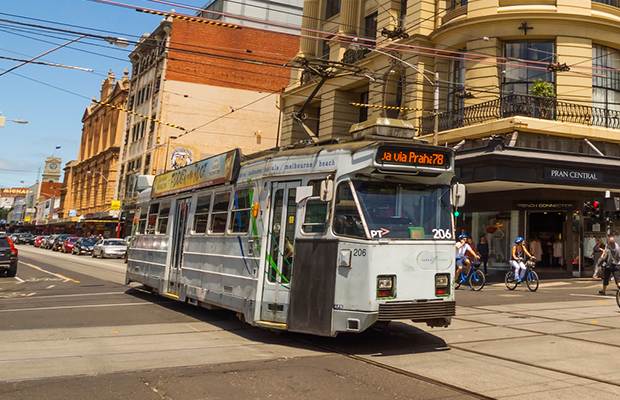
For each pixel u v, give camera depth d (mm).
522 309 12031
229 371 6391
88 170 71500
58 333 8797
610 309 12000
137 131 54094
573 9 21125
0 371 6297
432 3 24359
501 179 19219
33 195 109312
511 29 21391
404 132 8633
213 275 10078
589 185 20156
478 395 5484
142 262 14055
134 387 5699
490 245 23344
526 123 19922
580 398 5387
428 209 7867
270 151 9570
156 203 13969
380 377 6180
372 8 27984
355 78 27672
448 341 8328
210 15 48844
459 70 23000
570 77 21031
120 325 9672
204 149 48000
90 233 67625
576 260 21391
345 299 7320
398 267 7391
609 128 21328
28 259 33406
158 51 49844
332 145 8148
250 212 9164
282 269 8281
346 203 7570
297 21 51125
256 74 49594
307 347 7887
